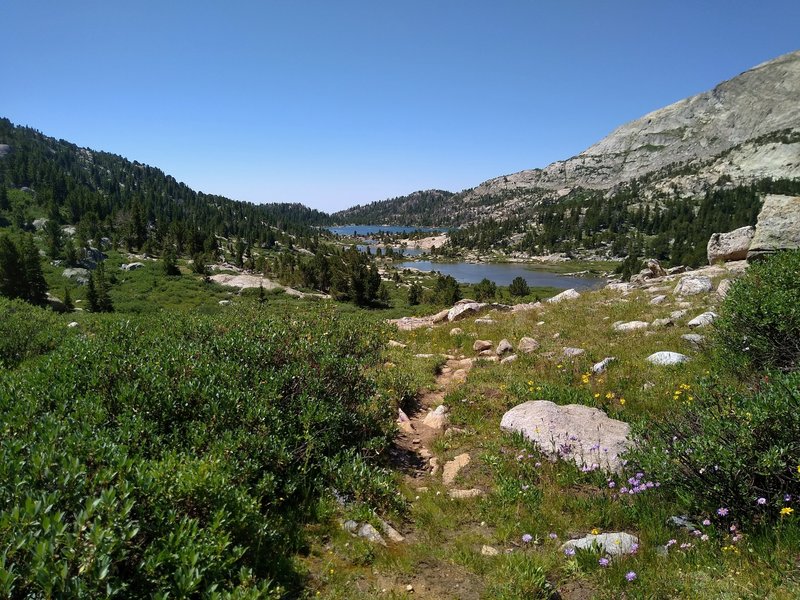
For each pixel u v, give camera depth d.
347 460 5.95
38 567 2.52
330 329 11.03
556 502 5.40
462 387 9.50
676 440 5.13
